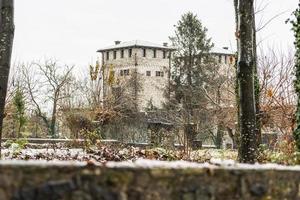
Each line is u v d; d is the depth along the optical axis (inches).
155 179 335.9
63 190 303.1
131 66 5137.8
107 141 1547.7
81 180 309.0
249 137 754.8
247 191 382.3
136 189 327.9
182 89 3213.6
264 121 1213.1
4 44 792.3
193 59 3607.3
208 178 360.5
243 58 763.4
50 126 2940.5
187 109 2516.0
